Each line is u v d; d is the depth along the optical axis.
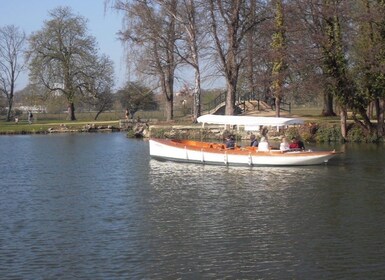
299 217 20.02
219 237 17.56
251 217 20.08
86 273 14.61
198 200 23.25
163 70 58.94
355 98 45.94
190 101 77.12
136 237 17.69
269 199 23.25
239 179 28.78
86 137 62.38
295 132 48.56
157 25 53.06
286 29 45.44
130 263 15.30
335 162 34.44
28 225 19.38
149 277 14.26
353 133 47.38
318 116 59.91
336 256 15.63
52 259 15.70
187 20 51.41
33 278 14.34
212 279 14.09
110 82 83.38
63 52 80.44
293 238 17.36
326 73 44.75
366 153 38.88
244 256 15.72
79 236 17.89
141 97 69.06
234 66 50.16
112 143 52.84
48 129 72.31
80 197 24.34
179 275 14.37
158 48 55.38
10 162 38.03
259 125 35.44
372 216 20.05
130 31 53.88
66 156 41.41
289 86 45.66
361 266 14.85
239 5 48.25
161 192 25.27
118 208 21.92
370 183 26.78
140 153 42.56
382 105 46.81
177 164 35.28
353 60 45.31
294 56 44.59
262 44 48.94
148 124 61.81
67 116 95.81
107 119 87.19
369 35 44.84
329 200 22.92
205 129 53.88
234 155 33.94
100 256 15.90
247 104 61.28
